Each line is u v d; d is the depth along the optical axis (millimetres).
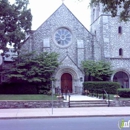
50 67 32344
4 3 27719
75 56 36531
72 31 36750
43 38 35969
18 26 29688
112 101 23719
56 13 36656
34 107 22422
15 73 31672
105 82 32688
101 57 37156
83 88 34031
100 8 37938
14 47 30703
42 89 32406
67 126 13438
